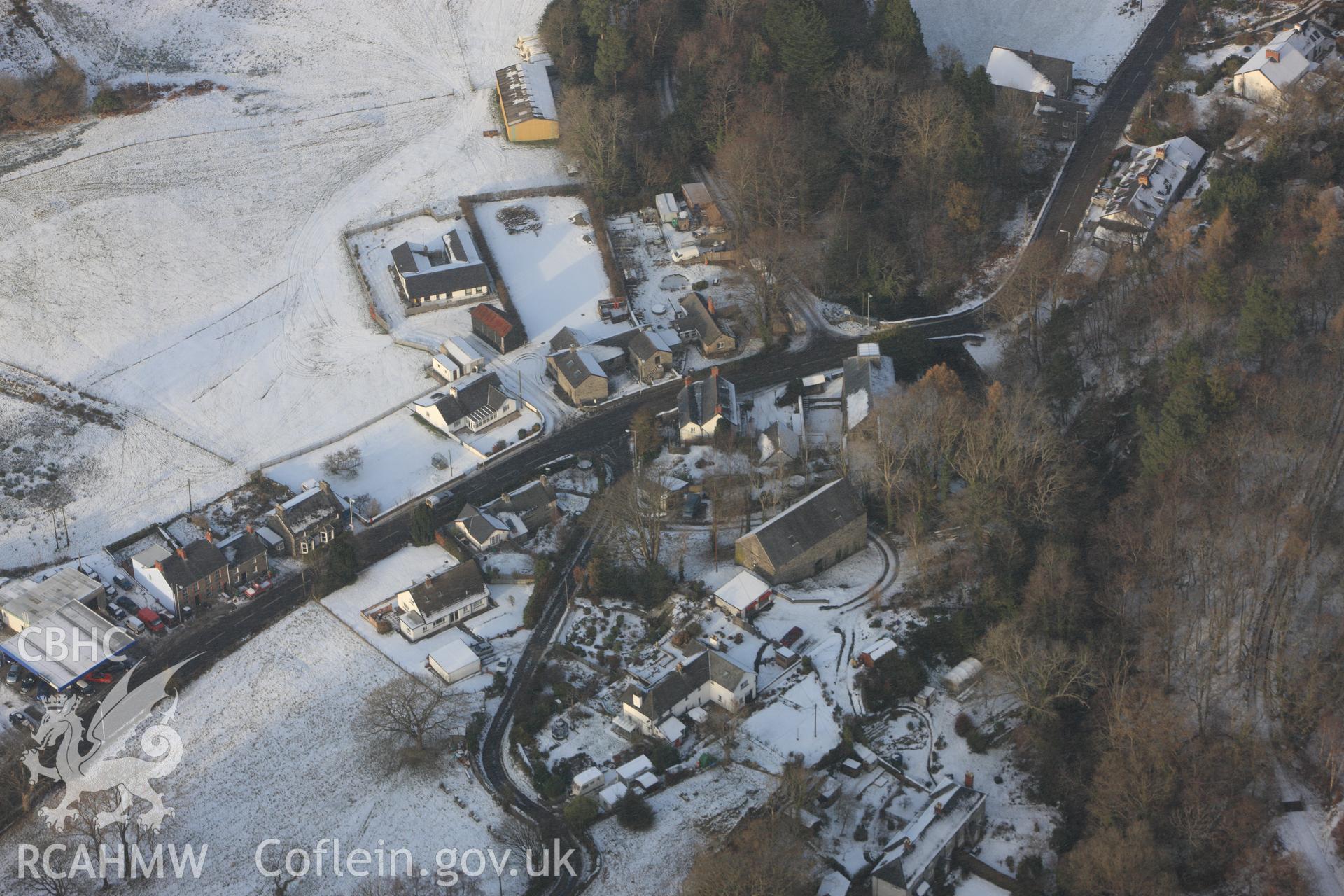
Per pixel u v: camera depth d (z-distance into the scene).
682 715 167.50
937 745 162.38
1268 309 182.75
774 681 171.00
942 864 150.62
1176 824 145.00
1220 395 172.75
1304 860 142.62
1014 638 159.62
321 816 160.88
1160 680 156.12
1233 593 159.00
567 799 160.50
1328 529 165.75
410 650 181.50
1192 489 169.38
